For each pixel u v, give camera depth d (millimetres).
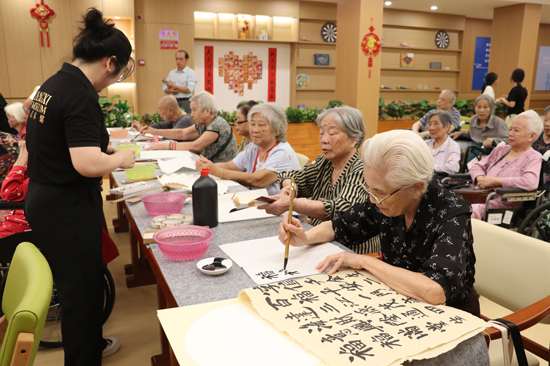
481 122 4938
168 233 1443
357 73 7309
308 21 9625
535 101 12516
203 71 9156
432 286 1027
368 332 884
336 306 997
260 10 9008
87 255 1661
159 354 2188
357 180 1796
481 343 908
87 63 1604
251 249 1423
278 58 9672
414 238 1229
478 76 11586
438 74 11172
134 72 8219
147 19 8172
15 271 1131
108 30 1604
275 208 1701
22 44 7379
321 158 2123
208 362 815
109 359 2141
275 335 909
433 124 4098
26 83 7504
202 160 2459
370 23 7230
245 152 2939
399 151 1064
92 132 1549
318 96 10094
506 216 2957
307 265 1291
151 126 4746
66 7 7516
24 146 2135
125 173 2492
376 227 1418
